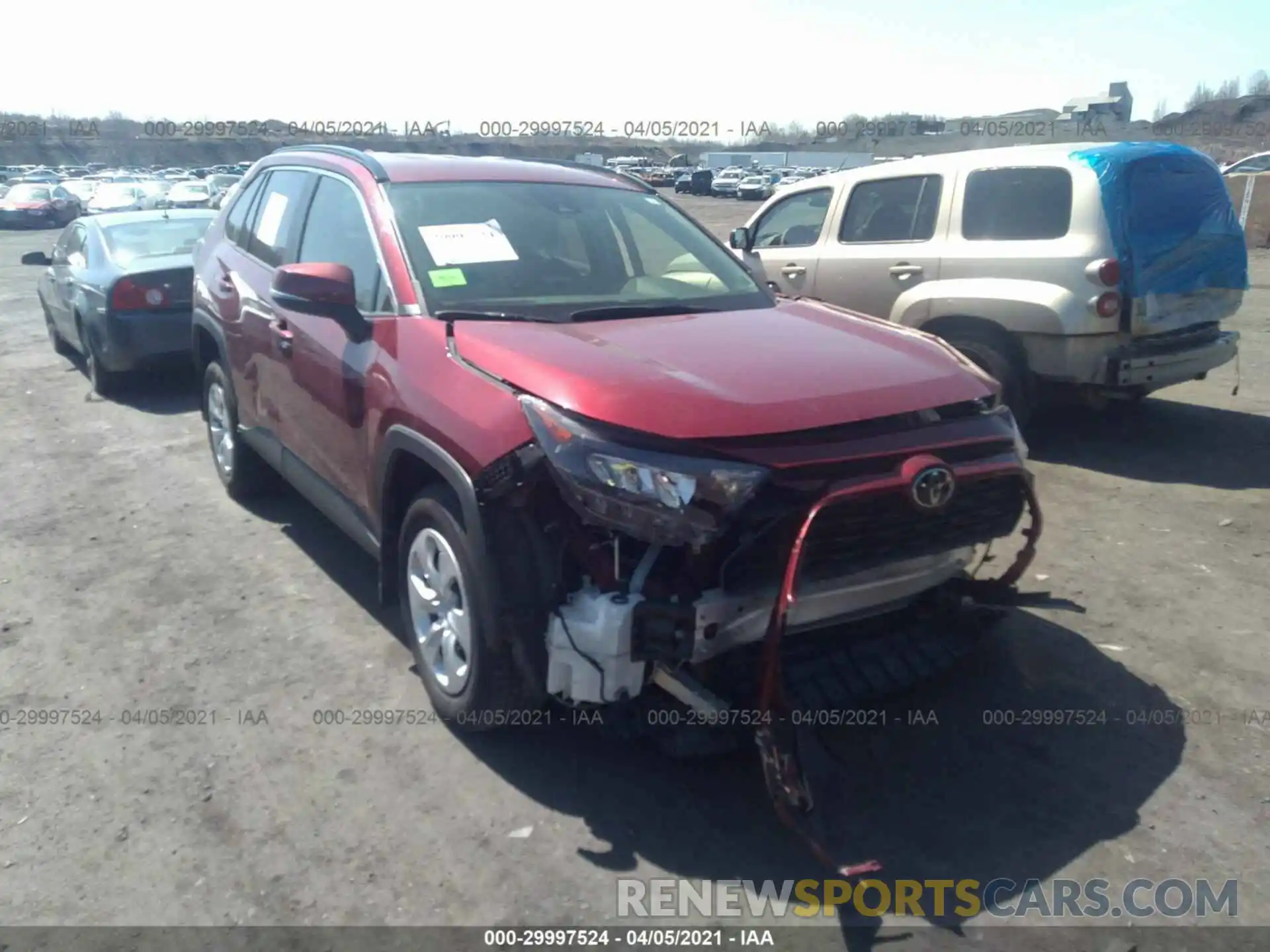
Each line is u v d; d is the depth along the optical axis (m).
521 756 3.69
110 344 8.59
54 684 4.19
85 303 8.88
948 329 7.31
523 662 3.30
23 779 3.57
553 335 3.67
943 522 3.40
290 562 5.38
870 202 7.98
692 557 3.08
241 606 4.88
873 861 3.16
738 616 3.12
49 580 5.18
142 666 4.33
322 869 3.14
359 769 3.62
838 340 3.83
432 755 3.70
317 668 4.30
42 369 10.52
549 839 3.27
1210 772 3.59
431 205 4.46
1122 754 3.69
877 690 3.48
